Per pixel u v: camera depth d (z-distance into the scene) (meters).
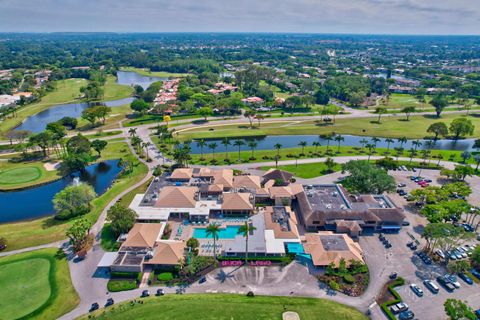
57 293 100.19
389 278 106.00
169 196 145.75
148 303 95.50
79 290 101.69
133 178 178.12
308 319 89.81
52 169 193.50
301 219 139.50
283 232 124.31
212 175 169.38
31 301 97.19
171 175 171.25
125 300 97.62
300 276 107.19
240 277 106.81
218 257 114.12
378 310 93.56
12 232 131.25
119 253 113.38
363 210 132.25
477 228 132.25
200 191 152.88
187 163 197.62
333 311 92.69
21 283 104.00
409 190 164.75
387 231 130.62
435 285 101.06
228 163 198.00
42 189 172.75
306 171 185.00
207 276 107.19
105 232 130.62
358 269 107.94
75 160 184.50
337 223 126.94
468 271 108.69
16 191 169.00
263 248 116.12
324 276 106.12
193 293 100.25
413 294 99.62
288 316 90.56
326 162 183.75
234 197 144.38
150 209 141.00
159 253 111.88
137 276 105.88
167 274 107.56
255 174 182.25
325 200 143.75
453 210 130.88
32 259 115.38
